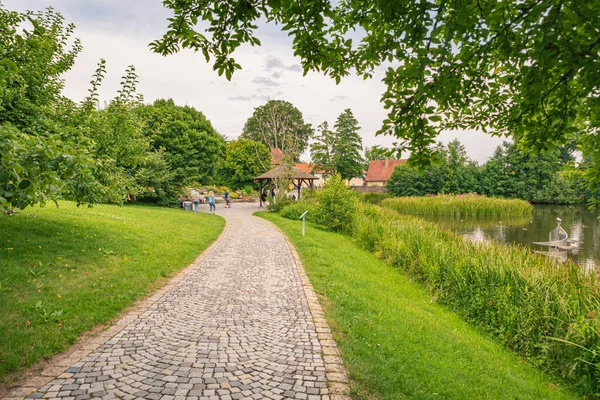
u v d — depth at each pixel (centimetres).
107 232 1121
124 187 1146
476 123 466
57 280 666
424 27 289
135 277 767
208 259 1069
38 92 924
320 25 341
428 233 1440
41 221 1048
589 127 412
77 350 449
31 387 362
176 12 384
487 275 802
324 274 904
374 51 341
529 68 286
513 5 304
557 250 1833
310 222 2245
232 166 5175
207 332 531
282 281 840
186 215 2225
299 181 3372
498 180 5769
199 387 380
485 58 321
